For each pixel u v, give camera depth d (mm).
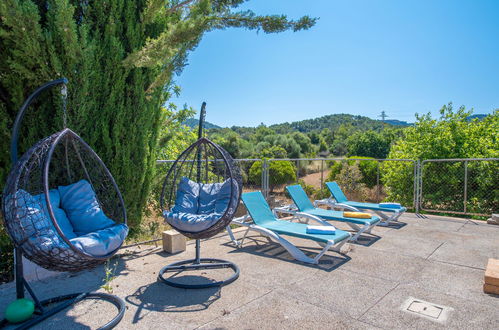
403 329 2480
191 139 9539
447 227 6188
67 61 3598
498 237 5410
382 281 3463
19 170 2477
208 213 3861
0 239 3678
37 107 3730
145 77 4562
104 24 4094
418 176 7656
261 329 2469
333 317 2664
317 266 3939
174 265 3842
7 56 3391
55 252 2318
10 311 2564
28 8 3223
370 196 10797
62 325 2570
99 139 4082
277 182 10828
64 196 3252
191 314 2713
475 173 8469
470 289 3264
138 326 2521
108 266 3877
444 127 9461
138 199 4586
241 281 3449
